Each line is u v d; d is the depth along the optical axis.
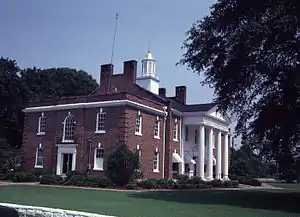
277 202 21.58
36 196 20.78
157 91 53.56
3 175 37.84
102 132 35.72
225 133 53.72
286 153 23.06
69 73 72.25
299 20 18.23
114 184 31.08
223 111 24.14
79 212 13.41
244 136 23.58
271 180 73.94
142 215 14.06
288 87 19.78
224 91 22.94
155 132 40.22
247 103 23.00
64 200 18.89
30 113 41.81
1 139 49.72
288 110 21.00
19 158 41.62
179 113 45.69
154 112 39.75
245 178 50.78
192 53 23.89
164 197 22.81
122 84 45.62
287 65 20.09
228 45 21.77
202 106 48.94
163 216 14.05
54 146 38.75
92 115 36.78
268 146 23.50
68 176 33.75
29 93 60.16
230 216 14.75
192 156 48.16
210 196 24.95
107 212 14.51
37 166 39.94
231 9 21.17
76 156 36.81
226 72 21.50
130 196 22.66
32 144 40.88
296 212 16.78
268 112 21.69
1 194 21.73
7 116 58.41
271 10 19.38
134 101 36.53
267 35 19.44
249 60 20.61
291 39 19.33
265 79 21.45
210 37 22.80
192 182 36.81
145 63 53.34
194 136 49.00
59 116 39.16
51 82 68.69
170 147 42.19
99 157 35.62
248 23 19.86
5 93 56.69
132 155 32.09
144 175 37.00
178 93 53.59
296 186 49.03
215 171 51.56
